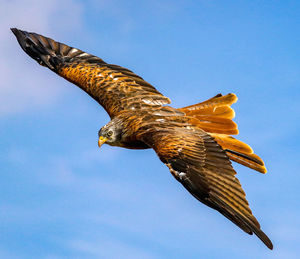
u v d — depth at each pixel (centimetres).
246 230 1011
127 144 1279
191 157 1108
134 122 1263
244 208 1031
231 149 1255
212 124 1284
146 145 1262
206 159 1101
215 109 1300
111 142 1295
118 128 1283
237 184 1054
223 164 1084
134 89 1386
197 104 1320
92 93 1419
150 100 1338
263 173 1227
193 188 1076
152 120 1257
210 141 1135
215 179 1073
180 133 1177
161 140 1163
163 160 1124
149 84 1399
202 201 1067
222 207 1045
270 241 990
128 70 1446
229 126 1278
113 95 1384
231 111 1292
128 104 1343
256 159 1227
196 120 1292
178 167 1101
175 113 1278
